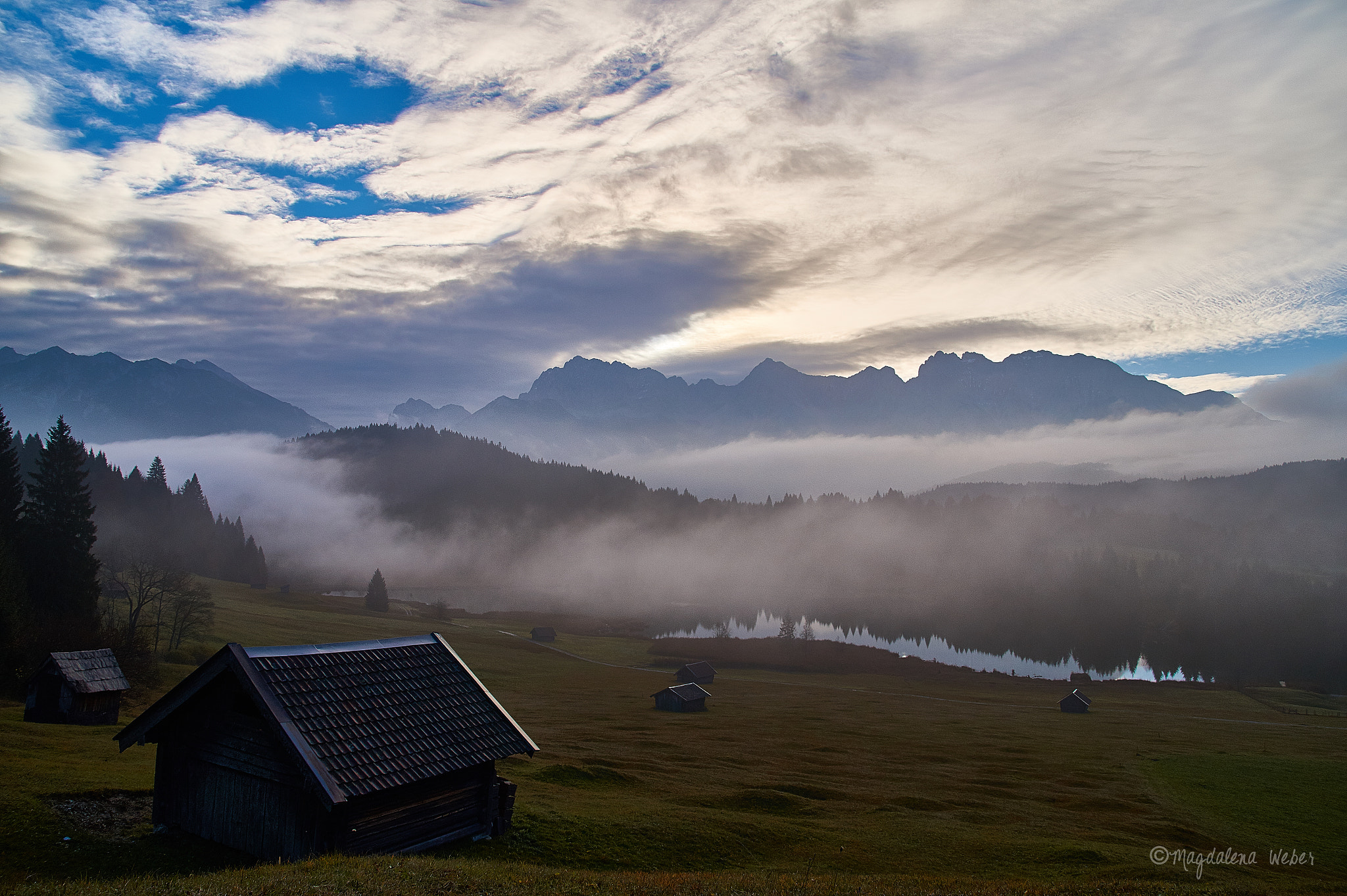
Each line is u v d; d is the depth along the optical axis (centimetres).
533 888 1788
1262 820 4453
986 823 4269
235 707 2220
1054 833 4075
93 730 4406
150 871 2012
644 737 6962
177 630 9125
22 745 3441
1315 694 12875
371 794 2106
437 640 2709
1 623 5734
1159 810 4700
